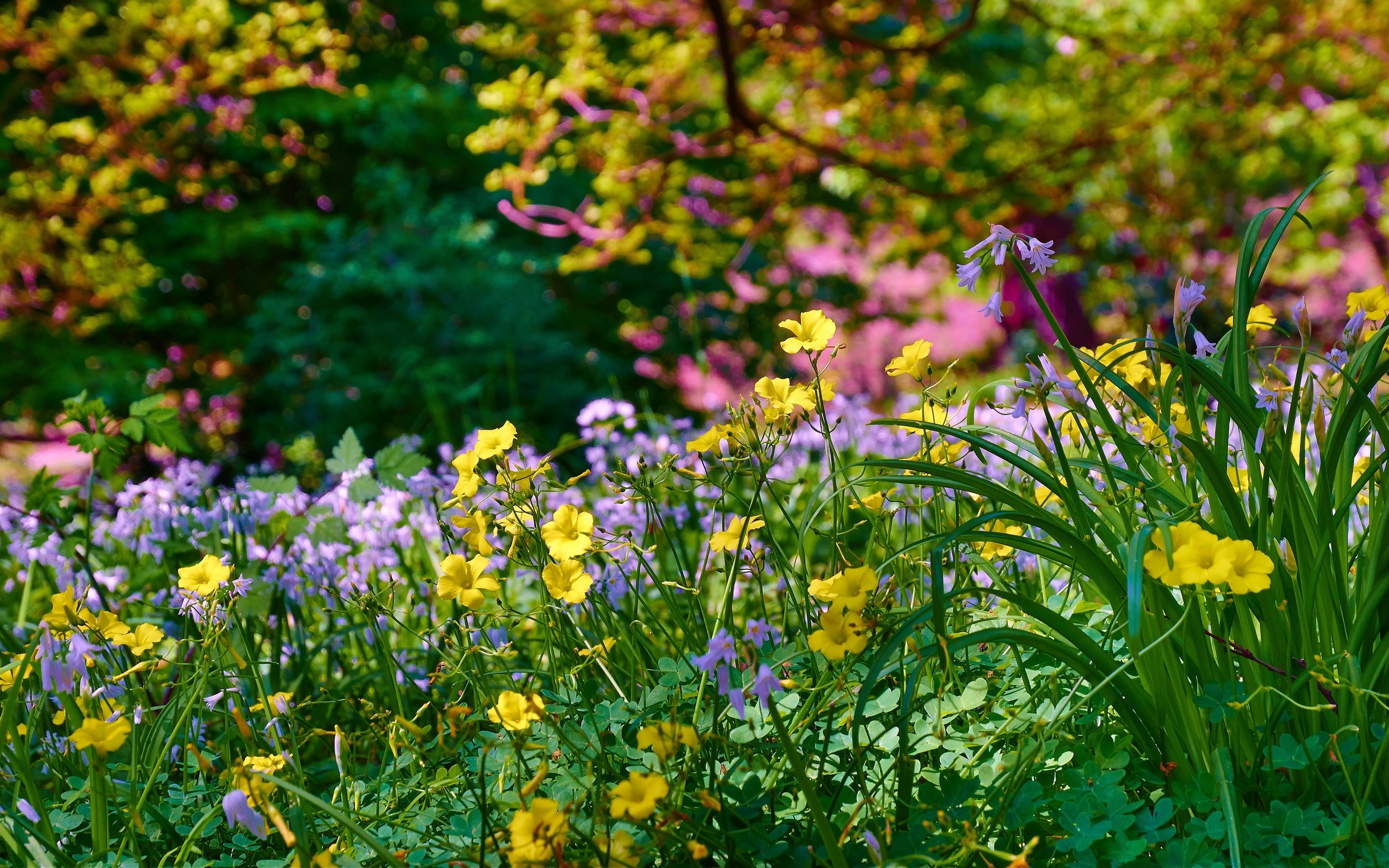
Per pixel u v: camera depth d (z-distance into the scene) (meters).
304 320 9.83
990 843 1.76
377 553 3.08
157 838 2.00
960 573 2.29
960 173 10.21
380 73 12.87
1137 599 1.50
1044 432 3.04
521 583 3.23
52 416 10.32
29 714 2.21
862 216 11.94
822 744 1.95
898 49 8.53
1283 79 9.21
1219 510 1.84
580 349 10.30
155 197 11.21
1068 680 2.07
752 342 11.89
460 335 9.45
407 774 2.19
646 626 2.60
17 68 10.76
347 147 12.95
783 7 8.43
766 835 1.74
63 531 3.12
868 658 1.98
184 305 11.61
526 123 9.17
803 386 2.17
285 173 12.62
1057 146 9.81
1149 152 10.05
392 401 8.80
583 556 2.13
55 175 10.34
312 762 2.69
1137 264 11.86
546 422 9.52
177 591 2.55
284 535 3.06
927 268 13.02
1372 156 10.20
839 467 2.27
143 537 3.04
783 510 2.22
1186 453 1.87
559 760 1.94
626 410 3.55
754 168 10.55
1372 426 1.93
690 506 3.56
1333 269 11.64
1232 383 1.90
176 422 3.20
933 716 2.01
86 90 10.02
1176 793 1.75
